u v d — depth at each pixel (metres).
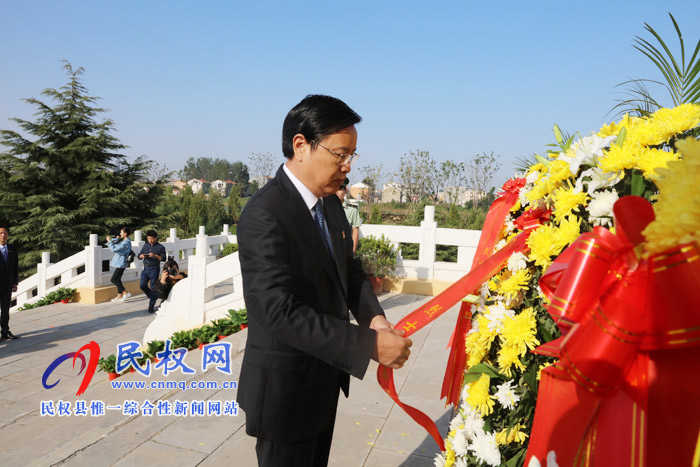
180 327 6.51
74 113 22.14
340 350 1.35
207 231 26.88
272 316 1.37
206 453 2.88
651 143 1.34
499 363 1.58
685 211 0.70
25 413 3.95
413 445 2.94
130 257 10.47
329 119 1.48
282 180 1.58
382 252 8.03
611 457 0.92
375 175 19.47
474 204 18.28
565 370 1.05
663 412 0.87
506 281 1.53
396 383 4.00
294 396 1.56
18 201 20.94
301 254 1.53
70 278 10.23
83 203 21.69
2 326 6.93
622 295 0.88
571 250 1.05
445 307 1.70
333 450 2.88
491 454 1.52
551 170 1.56
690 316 0.80
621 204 0.88
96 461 2.79
